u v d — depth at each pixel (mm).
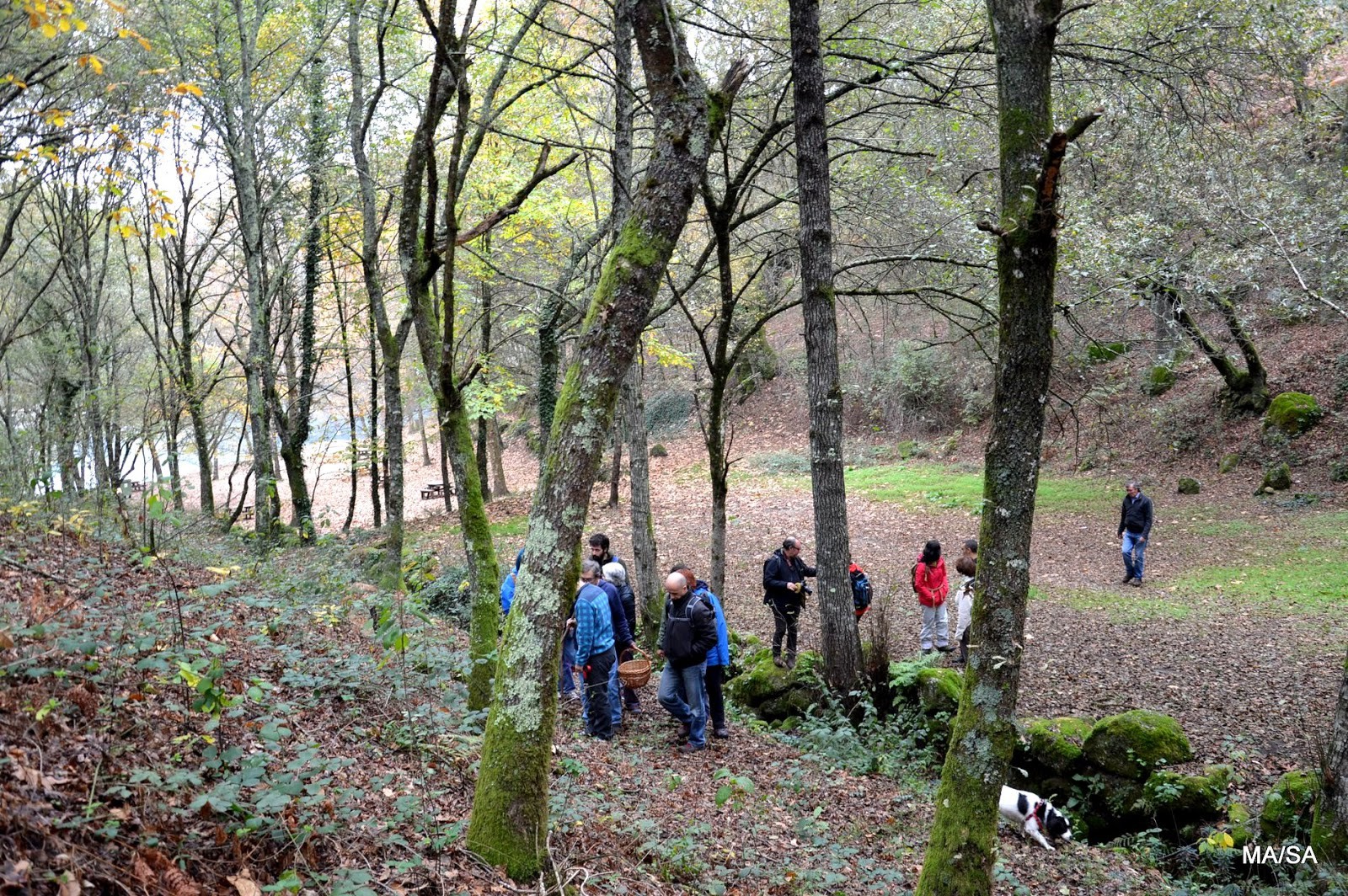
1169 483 21141
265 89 16016
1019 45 4254
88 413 13500
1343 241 12430
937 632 11562
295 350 22766
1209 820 6910
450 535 21594
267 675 5336
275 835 3395
